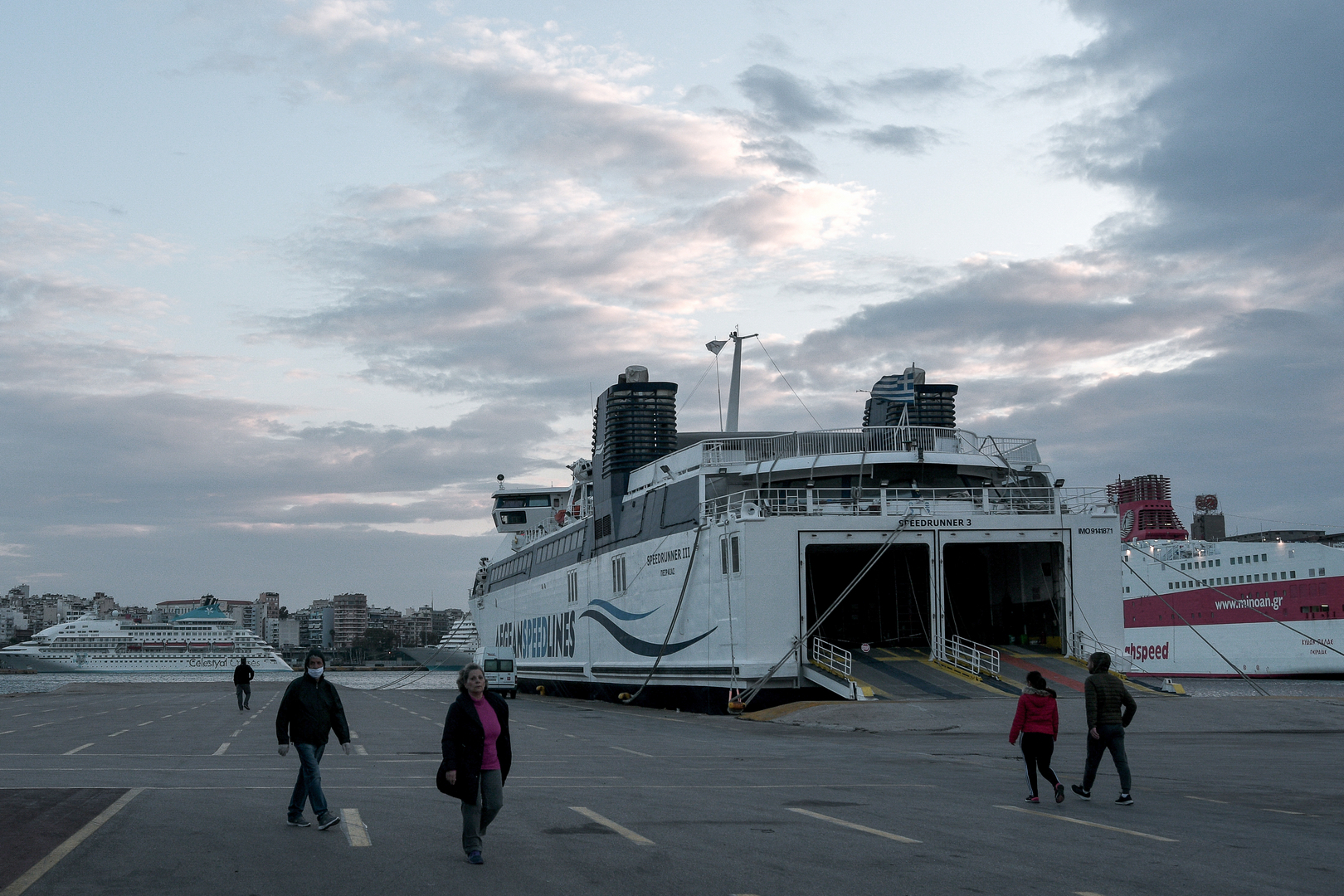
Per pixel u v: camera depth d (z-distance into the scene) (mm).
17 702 56281
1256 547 89188
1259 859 10852
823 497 42469
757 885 9461
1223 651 91562
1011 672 37812
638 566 48656
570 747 24859
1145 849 11383
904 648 41719
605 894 9062
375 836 11695
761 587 37719
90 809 13211
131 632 170500
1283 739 26469
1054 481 44344
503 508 91375
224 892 8961
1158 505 116000
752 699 36969
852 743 25859
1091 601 39969
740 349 61875
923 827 12695
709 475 43062
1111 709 15070
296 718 12164
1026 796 15688
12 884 9055
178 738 27547
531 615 71125
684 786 16641
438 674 170375
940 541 39000
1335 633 81188
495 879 9625
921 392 58469
